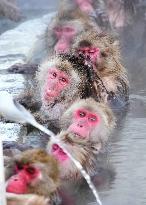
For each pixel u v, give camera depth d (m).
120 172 8.30
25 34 21.33
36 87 10.97
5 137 9.70
